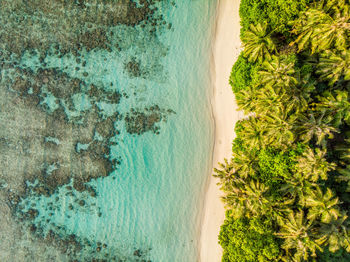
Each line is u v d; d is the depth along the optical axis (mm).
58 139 18562
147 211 18594
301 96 13234
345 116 13359
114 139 18594
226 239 15797
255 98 14609
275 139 13875
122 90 18531
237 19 18016
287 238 13867
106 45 18469
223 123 18281
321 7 12797
